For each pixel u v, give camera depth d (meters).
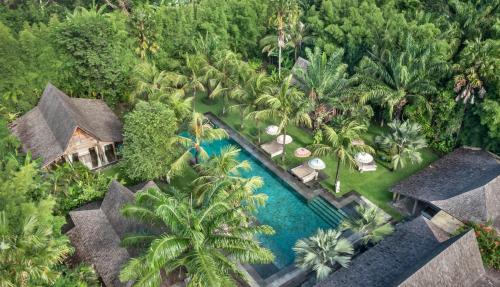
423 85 36.88
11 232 19.88
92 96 45.59
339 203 33.28
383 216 28.86
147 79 41.91
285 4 44.59
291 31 49.78
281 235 30.59
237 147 41.03
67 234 26.70
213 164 28.38
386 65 40.28
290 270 27.62
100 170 37.09
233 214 20.42
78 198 31.38
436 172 33.38
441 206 28.67
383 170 37.16
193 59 44.03
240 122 45.16
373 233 27.05
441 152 39.06
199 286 18.36
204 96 50.22
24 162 32.34
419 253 24.41
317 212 32.69
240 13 54.09
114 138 37.56
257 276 27.12
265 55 57.47
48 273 19.36
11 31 45.25
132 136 31.95
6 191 25.02
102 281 24.41
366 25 45.97
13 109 40.50
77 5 61.69
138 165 32.31
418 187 31.69
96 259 25.00
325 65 38.16
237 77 42.78
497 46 34.69
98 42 41.56
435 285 21.61
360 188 34.97
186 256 20.08
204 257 19.36
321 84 38.28
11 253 18.61
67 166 33.72
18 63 39.59
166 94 36.72
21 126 38.69
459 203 28.31
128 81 45.09
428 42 38.50
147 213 21.45
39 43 40.81
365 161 35.72
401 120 41.53
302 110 35.66
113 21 45.88
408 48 37.81
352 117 39.72
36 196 27.95
